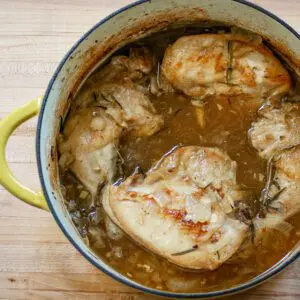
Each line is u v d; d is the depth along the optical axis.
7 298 0.69
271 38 0.66
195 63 0.65
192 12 0.66
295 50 0.65
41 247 0.70
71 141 0.66
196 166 0.64
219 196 0.63
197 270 0.63
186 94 0.67
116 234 0.64
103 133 0.65
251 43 0.67
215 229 0.61
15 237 0.70
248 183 0.64
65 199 0.65
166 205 0.61
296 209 0.63
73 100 0.67
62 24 0.74
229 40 0.66
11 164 0.71
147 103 0.66
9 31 0.74
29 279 0.69
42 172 0.60
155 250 0.61
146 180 0.64
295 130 0.65
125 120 0.66
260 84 0.66
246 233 0.62
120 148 0.66
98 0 0.74
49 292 0.69
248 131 0.66
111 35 0.66
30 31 0.74
